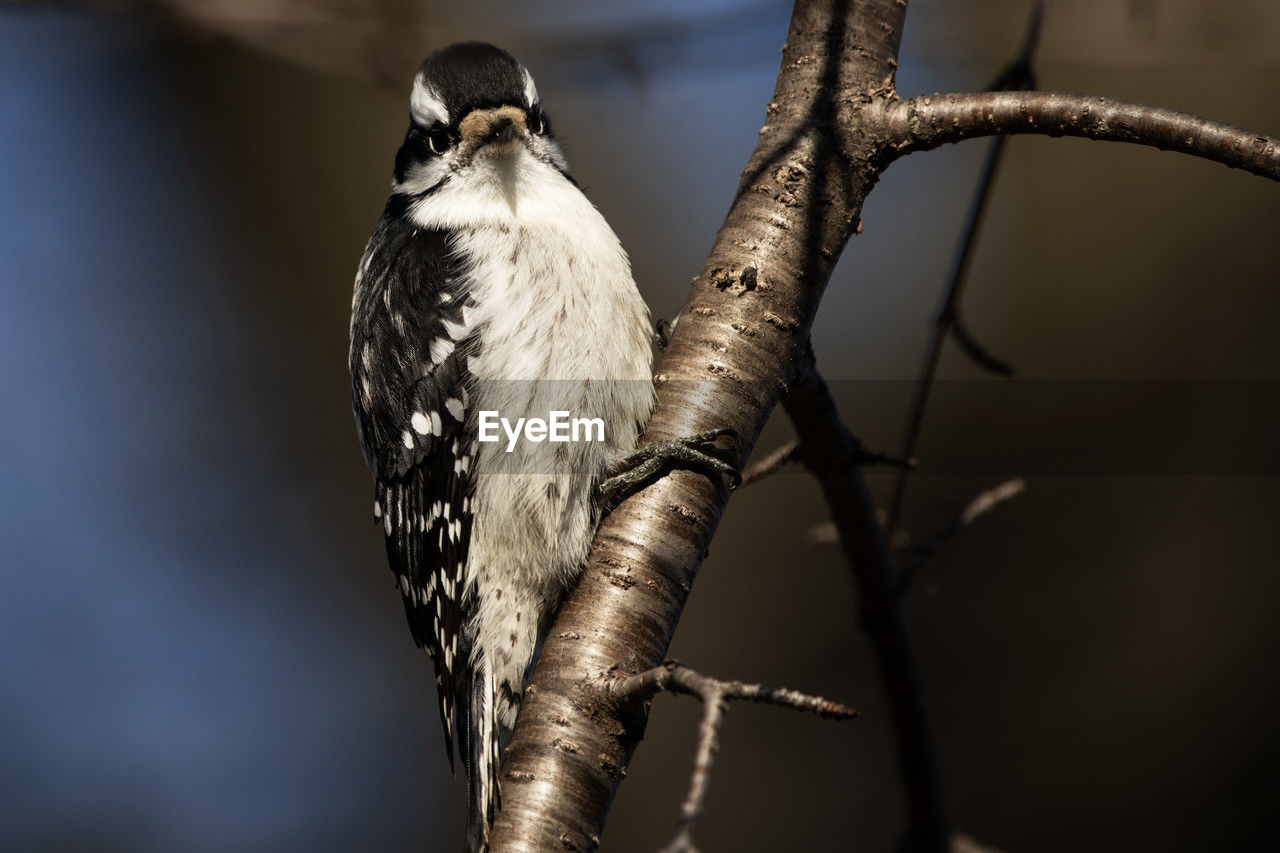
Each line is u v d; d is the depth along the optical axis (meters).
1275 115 13.66
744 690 3.97
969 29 8.37
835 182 5.66
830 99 5.75
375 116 15.52
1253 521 13.48
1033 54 6.92
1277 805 12.61
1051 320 14.01
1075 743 13.12
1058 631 13.52
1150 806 12.82
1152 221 14.23
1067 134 5.24
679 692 4.39
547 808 4.77
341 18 8.19
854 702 14.20
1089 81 14.11
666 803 14.05
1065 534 13.71
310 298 15.85
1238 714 13.03
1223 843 12.50
